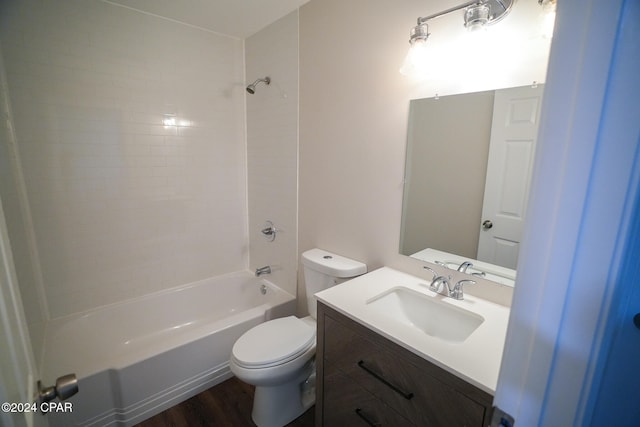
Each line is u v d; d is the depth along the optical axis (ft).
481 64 3.83
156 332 7.55
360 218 5.66
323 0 5.77
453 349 3.10
